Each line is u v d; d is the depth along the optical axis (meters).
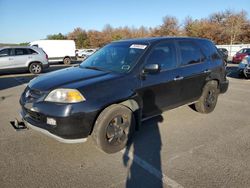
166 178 3.24
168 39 4.85
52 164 3.57
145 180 3.20
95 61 4.77
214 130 4.86
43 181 3.17
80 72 4.23
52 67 19.97
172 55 4.80
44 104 3.54
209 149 4.04
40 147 4.07
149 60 4.34
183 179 3.21
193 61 5.22
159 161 3.67
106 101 3.65
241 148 4.08
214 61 5.75
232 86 9.84
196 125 5.12
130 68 4.13
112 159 3.72
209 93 5.74
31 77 12.81
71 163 3.60
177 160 3.69
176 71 4.77
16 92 8.63
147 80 4.24
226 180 3.19
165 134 4.64
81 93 3.50
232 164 3.56
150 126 5.04
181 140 4.38
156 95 4.45
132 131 4.07
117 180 3.20
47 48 23.34
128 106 4.01
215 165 3.54
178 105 5.02
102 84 3.72
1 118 5.59
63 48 24.12
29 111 3.75
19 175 3.29
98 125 3.64
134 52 4.43
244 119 5.52
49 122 3.49
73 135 3.49
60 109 3.42
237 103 6.95
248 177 3.25
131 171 3.40
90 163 3.60
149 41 4.62
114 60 4.50
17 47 14.20
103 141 3.70
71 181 3.17
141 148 4.07
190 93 5.19
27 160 3.67
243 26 60.00
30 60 14.50
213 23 65.38
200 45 5.53
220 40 61.72
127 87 3.94
